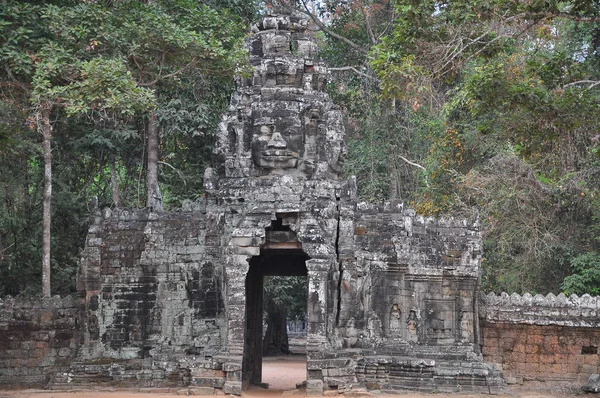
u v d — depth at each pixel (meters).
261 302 29.59
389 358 24.86
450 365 25.23
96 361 25.69
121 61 22.64
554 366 27.23
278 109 25.80
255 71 26.45
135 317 26.00
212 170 26.33
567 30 36.34
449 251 26.72
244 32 37.56
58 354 26.80
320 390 23.45
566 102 21.50
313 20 42.31
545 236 32.38
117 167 41.75
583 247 33.62
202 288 25.47
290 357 49.59
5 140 23.50
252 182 25.41
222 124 26.48
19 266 35.25
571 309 27.02
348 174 40.84
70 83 22.44
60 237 36.66
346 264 25.33
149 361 25.62
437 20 22.06
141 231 26.55
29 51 23.00
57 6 24.59
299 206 24.52
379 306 25.92
